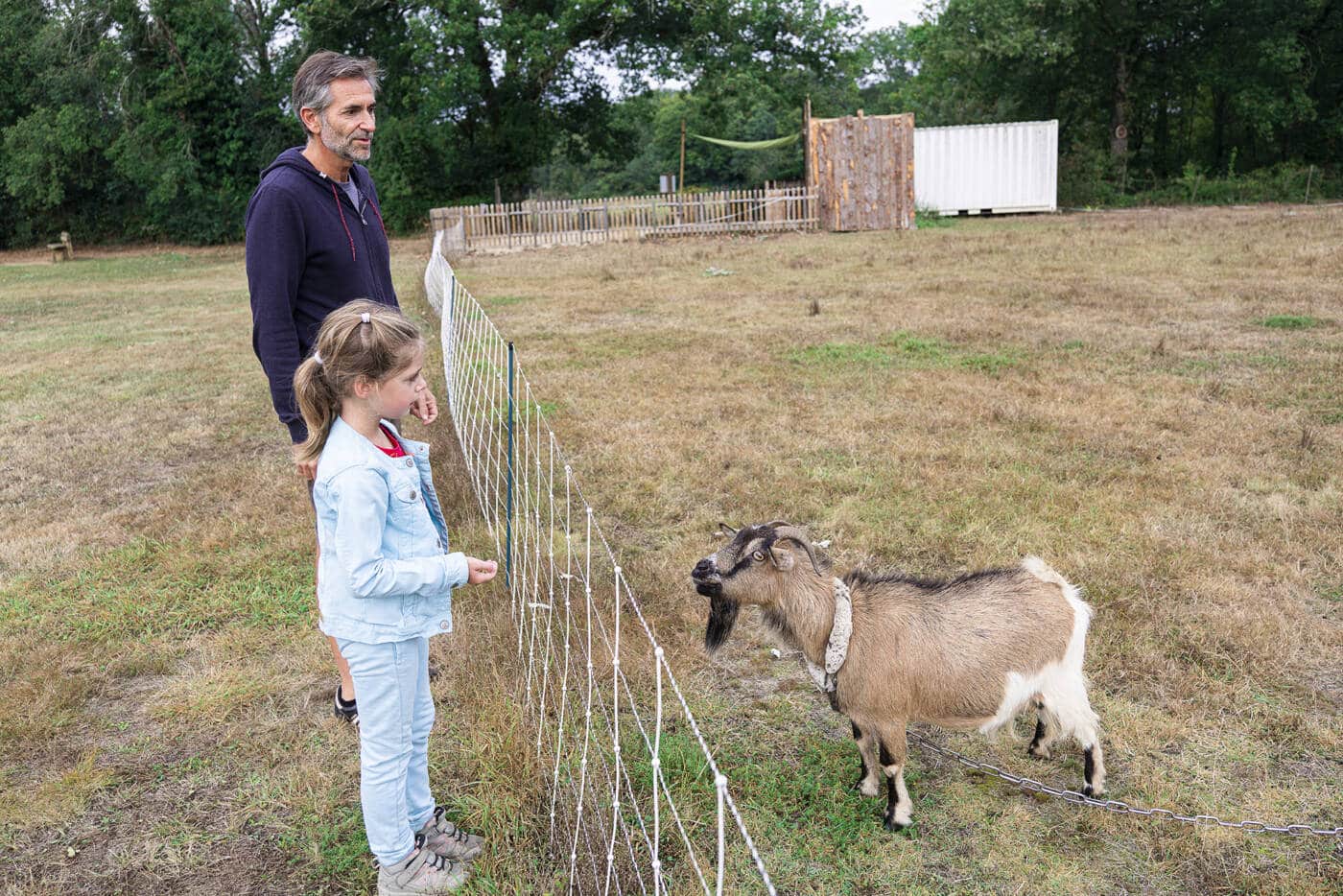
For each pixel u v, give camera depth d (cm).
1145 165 4262
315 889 362
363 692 318
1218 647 499
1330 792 397
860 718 382
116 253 3825
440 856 361
